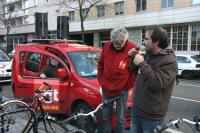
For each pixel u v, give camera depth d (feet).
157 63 12.15
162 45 12.17
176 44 97.86
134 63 12.98
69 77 22.95
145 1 106.11
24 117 17.81
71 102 22.65
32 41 28.35
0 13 225.97
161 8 100.27
